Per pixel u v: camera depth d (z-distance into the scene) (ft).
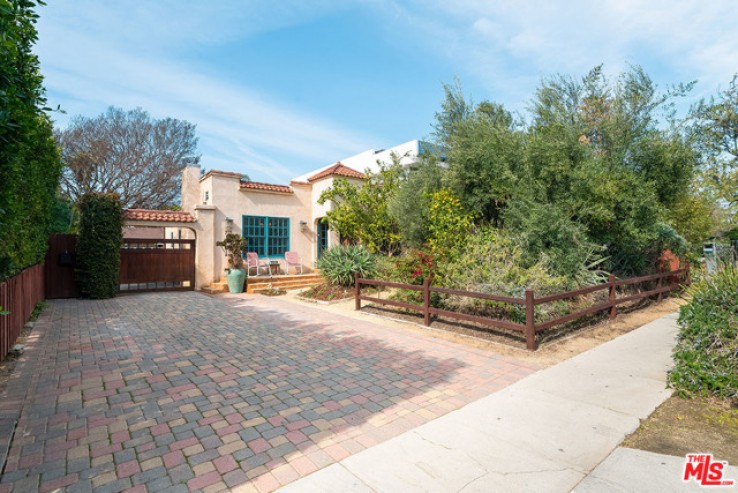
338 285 40.34
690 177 32.04
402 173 47.16
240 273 44.16
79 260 38.47
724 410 13.02
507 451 10.42
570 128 30.58
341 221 45.88
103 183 87.45
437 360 18.93
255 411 13.10
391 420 12.44
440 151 40.06
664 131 32.04
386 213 43.55
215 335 23.91
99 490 8.75
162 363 18.31
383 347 21.26
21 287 23.17
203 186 51.44
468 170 33.32
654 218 30.42
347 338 23.25
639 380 15.88
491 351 20.45
